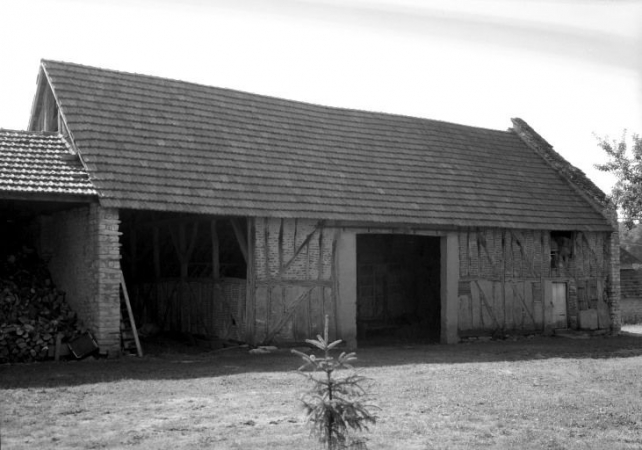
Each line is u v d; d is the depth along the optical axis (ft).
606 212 86.48
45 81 66.85
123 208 53.93
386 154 77.61
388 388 41.19
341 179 69.82
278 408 34.96
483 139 91.25
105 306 53.57
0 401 35.40
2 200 52.90
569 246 84.33
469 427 31.78
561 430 31.73
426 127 87.04
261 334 61.26
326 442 26.48
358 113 82.74
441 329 73.82
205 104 69.67
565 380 45.60
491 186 81.66
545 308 80.84
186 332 69.62
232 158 64.59
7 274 59.47
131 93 65.36
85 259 55.88
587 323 84.23
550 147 93.20
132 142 59.93
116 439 28.78
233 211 59.11
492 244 77.05
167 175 58.65
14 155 56.34
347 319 65.67
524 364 53.83
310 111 78.23
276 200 62.69
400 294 87.15
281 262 62.80
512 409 35.63
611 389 42.32
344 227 66.13
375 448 28.17
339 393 26.68
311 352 60.85
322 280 64.80
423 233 71.51
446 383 43.29
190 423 31.73
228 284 64.34
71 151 59.16
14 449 27.09
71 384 40.81
